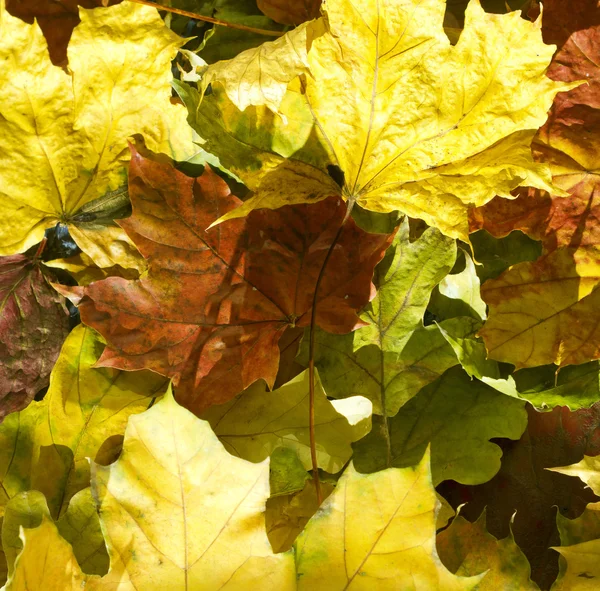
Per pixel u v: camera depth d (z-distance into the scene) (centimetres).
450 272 76
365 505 67
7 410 72
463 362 73
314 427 73
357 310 73
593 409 75
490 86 72
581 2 75
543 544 74
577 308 74
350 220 73
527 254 76
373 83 72
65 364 72
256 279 73
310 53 72
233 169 73
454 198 73
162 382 73
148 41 72
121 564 67
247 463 67
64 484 72
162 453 67
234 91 70
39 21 75
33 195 72
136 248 74
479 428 74
